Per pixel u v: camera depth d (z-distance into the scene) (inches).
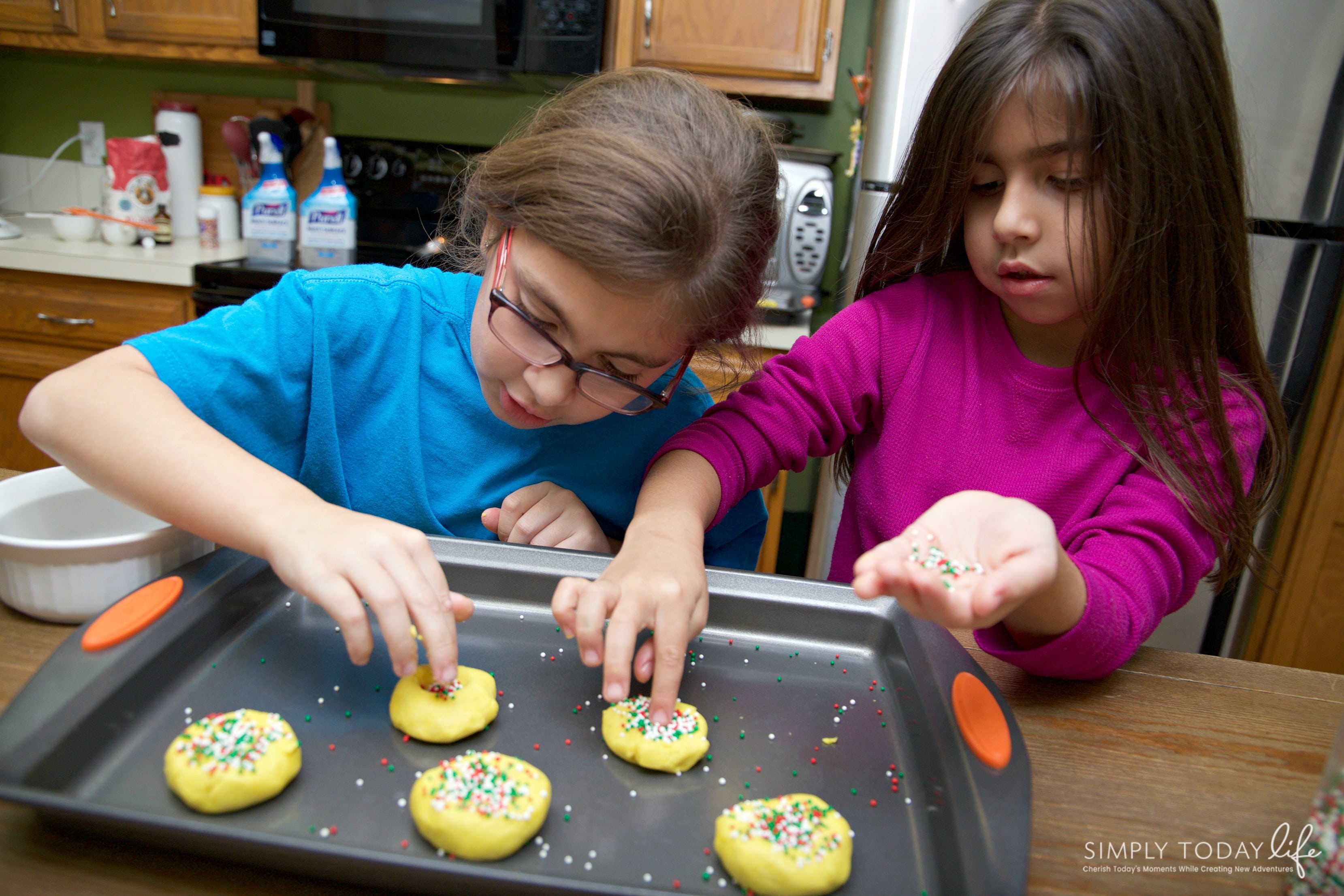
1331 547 69.7
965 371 38.8
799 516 105.2
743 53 83.1
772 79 84.4
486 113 100.0
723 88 85.0
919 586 19.7
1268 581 71.4
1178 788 23.2
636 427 39.8
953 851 19.8
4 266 80.0
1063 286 30.7
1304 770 24.4
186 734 21.6
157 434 26.8
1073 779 23.1
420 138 101.0
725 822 20.7
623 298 25.5
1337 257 64.4
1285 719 26.8
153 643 23.5
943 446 38.2
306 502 25.8
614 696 23.0
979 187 32.7
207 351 33.6
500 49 81.6
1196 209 30.2
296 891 18.3
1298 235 65.0
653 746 23.3
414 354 38.0
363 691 25.5
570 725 25.0
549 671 27.1
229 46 86.7
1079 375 35.9
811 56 82.8
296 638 27.4
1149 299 30.2
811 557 75.9
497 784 21.2
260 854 17.9
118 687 22.1
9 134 103.4
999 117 29.6
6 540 24.8
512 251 28.1
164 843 18.4
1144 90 28.0
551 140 27.4
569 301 25.7
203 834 17.6
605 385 29.2
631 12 83.0
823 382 38.5
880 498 39.4
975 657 29.0
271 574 28.4
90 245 85.9
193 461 26.1
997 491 36.9
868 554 21.1
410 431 38.0
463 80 90.0
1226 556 34.9
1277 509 70.2
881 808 22.6
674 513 29.9
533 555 30.0
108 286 80.8
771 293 81.6
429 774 21.5
